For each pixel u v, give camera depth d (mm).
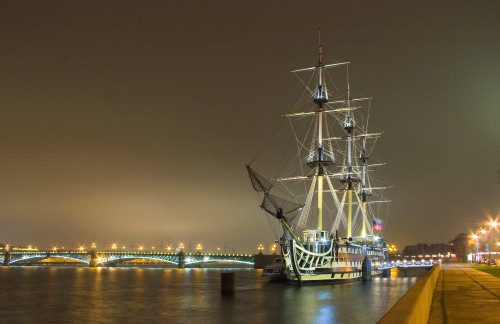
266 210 111875
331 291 115312
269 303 95312
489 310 29125
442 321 24281
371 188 197625
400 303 14461
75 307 98312
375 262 177000
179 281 192500
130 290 142250
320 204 132750
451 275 81562
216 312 86125
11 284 174125
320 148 136625
